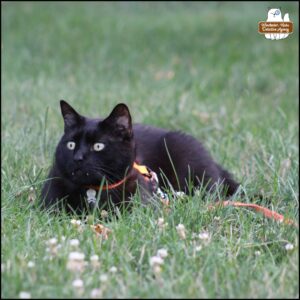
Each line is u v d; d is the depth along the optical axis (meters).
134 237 4.89
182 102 10.38
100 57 14.78
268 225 5.36
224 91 12.27
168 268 4.42
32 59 14.65
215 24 17.47
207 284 4.25
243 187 6.10
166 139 6.63
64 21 17.73
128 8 20.03
